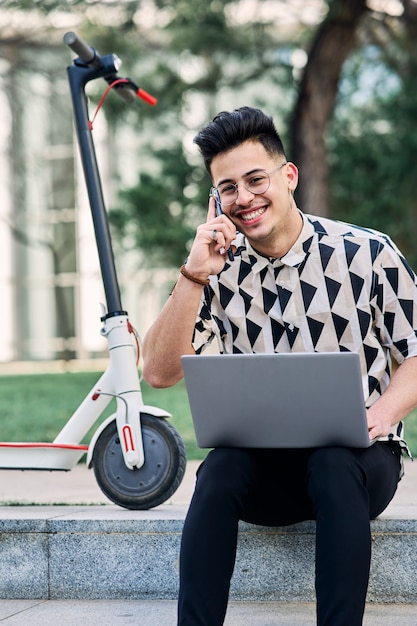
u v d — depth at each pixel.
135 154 20.05
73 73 3.34
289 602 2.65
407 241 11.82
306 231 2.48
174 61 11.26
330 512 2.12
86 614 2.58
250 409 2.27
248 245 2.52
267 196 2.39
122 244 12.00
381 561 2.60
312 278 2.47
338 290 2.46
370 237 2.50
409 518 2.59
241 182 2.39
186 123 11.73
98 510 2.99
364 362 2.48
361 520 2.11
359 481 2.18
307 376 2.19
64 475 4.54
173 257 11.97
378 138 11.62
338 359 2.15
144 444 2.98
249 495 2.40
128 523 2.75
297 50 11.38
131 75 11.12
